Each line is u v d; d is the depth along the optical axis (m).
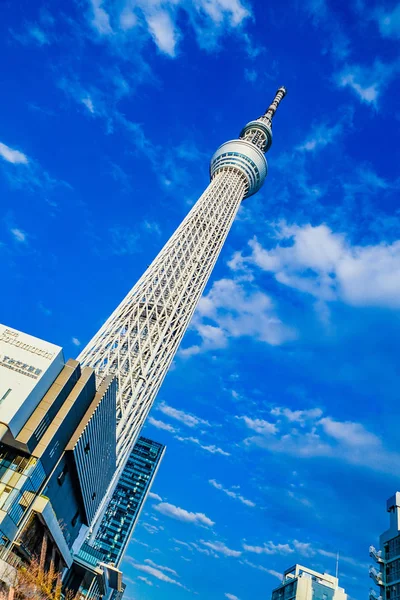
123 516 194.88
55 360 51.81
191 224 136.62
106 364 87.12
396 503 82.31
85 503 65.88
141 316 101.81
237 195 164.00
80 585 79.12
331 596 107.06
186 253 125.88
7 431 46.12
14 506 45.62
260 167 177.12
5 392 47.66
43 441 48.84
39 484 49.50
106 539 184.50
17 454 48.06
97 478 68.50
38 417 48.59
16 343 52.47
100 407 59.16
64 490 57.00
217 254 134.88
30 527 48.78
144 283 109.50
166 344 98.75
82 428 54.88
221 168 176.50
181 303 110.94
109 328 95.00
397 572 74.19
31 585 44.75
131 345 92.75
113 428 68.94
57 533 54.44
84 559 80.69
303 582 109.00
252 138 196.00
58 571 61.16
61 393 51.94
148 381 89.75
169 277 113.56
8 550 45.22
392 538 78.88
